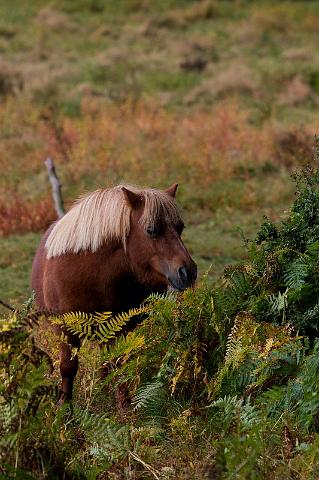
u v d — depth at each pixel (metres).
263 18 48.66
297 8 52.47
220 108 31.42
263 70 38.84
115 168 25.16
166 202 9.48
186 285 9.21
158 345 9.63
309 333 9.75
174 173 24.44
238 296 9.97
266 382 9.27
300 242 10.18
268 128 28.08
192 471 8.05
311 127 28.02
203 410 9.27
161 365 9.47
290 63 40.25
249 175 24.58
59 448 8.03
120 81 38.81
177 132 28.72
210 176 24.03
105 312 9.21
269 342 8.91
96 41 45.94
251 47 44.56
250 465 7.33
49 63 41.16
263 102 34.31
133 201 9.44
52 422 8.31
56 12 51.28
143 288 9.84
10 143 28.81
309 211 10.25
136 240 9.45
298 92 35.34
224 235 19.77
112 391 10.02
